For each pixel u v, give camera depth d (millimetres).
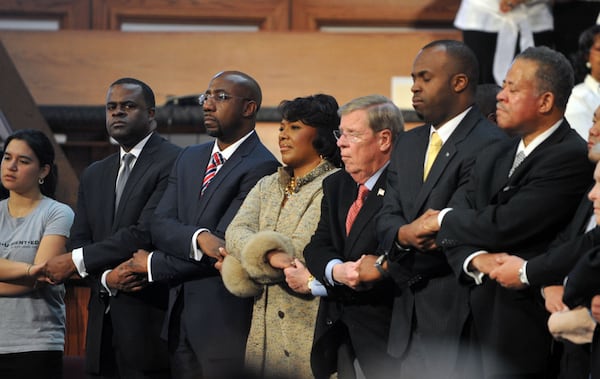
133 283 11492
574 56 14523
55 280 11805
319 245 10164
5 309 12031
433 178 9422
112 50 19516
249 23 21266
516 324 8633
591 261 8031
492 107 11906
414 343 9336
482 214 8727
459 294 9055
